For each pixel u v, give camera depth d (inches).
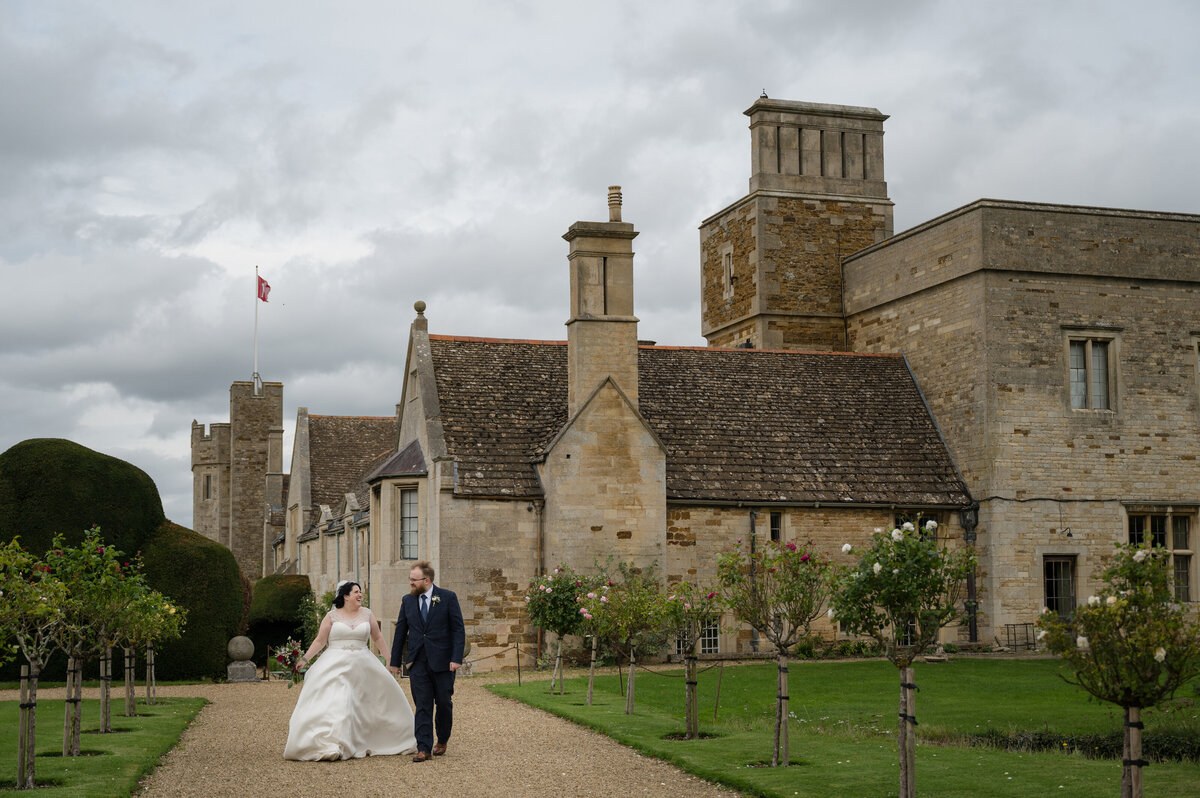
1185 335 1213.1
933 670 922.1
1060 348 1171.3
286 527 1886.1
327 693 497.0
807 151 1465.3
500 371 1133.1
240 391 2256.4
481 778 446.6
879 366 1279.5
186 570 1000.9
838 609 415.2
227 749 529.7
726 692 775.7
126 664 653.9
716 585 1058.7
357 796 412.2
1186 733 550.9
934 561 400.8
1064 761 481.1
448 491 1010.1
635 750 520.7
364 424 1828.2
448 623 502.6
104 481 993.5
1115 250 1195.9
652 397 1171.3
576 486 1028.5
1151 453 1185.4
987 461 1140.5
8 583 446.6
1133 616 330.0
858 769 458.9
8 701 763.4
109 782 434.6
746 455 1127.6
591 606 695.1
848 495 1117.1
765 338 1414.9
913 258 1275.8
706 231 1593.3
